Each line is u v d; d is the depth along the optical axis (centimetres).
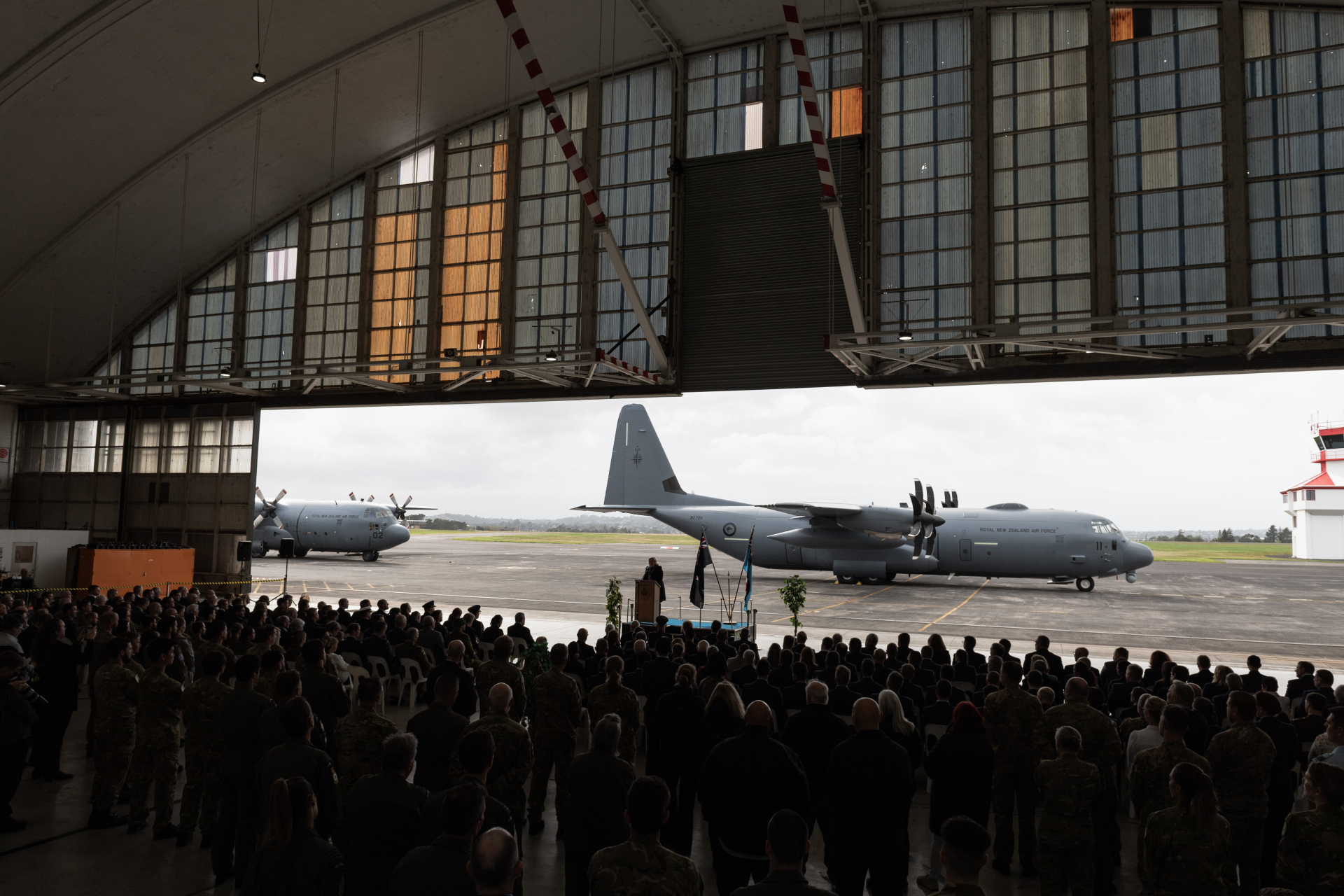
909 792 539
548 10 2197
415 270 2588
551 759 775
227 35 2075
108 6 1875
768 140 2283
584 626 2388
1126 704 947
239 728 637
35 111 2084
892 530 3161
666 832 673
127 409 3031
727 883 518
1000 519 3397
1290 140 1883
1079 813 567
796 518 3650
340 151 2578
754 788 511
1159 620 2566
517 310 2472
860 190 2183
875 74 2192
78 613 1255
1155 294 1958
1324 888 439
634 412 4094
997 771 727
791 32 1602
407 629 1257
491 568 4866
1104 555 3272
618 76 2472
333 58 2239
